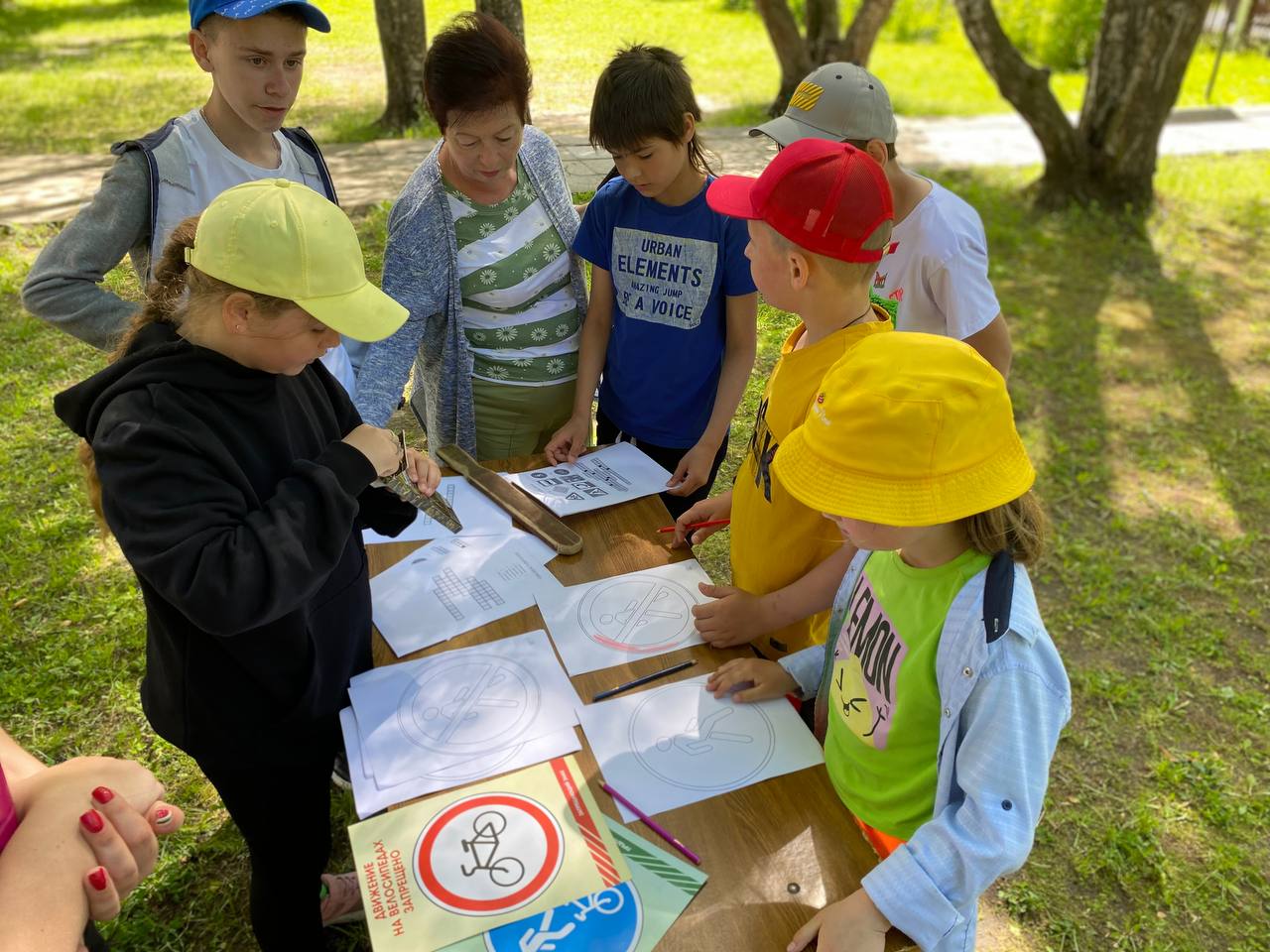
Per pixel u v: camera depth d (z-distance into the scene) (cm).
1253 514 420
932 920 109
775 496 168
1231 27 1327
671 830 129
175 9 1204
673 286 230
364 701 149
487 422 254
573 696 151
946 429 109
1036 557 121
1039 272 663
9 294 517
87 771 110
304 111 527
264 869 166
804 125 210
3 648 301
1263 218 761
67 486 381
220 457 123
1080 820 271
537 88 355
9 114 780
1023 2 1348
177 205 210
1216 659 336
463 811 130
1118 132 740
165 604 133
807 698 162
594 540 191
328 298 120
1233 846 265
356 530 157
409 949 113
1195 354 559
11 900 94
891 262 229
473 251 231
